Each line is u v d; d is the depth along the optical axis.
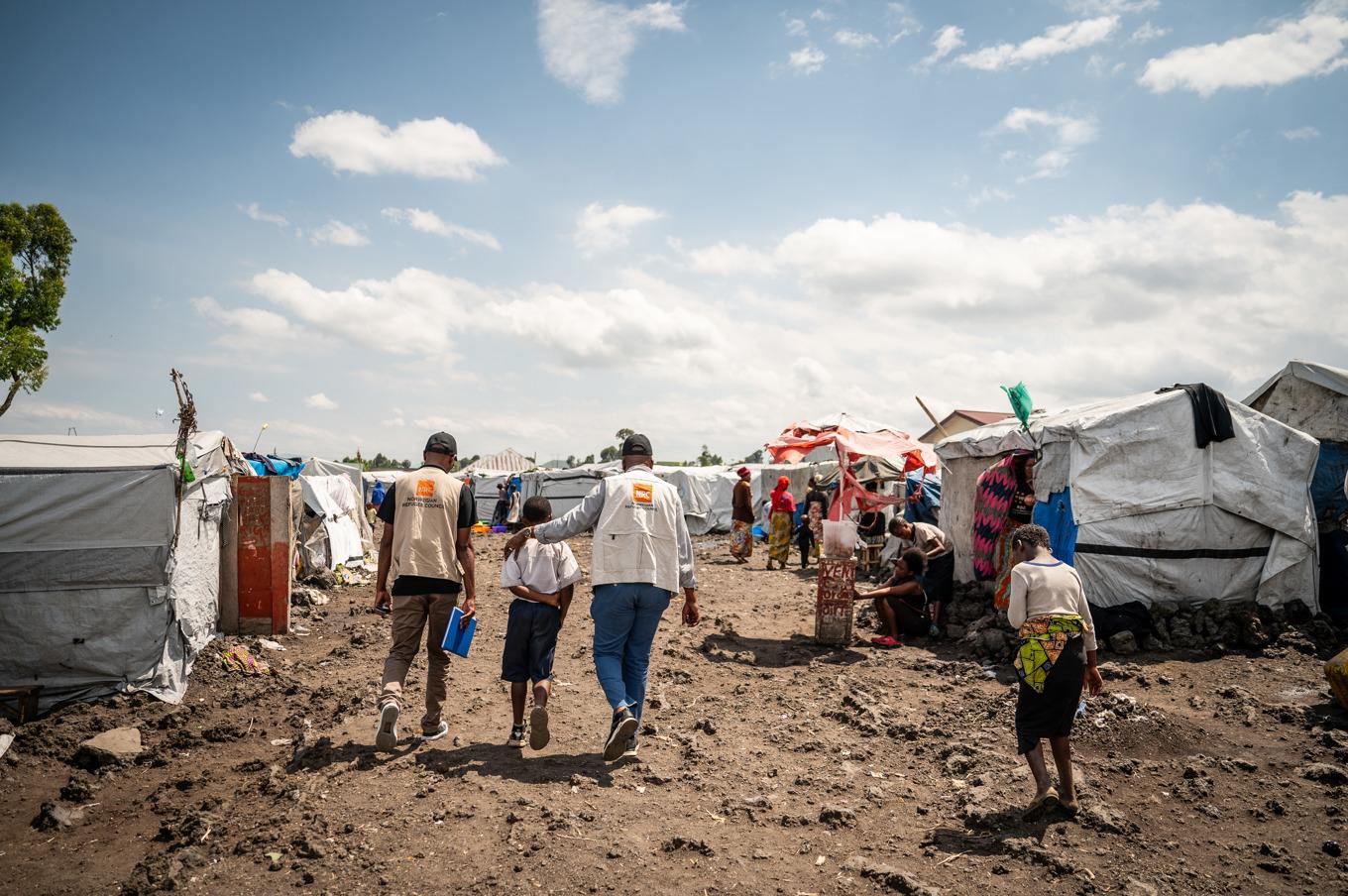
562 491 33.28
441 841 4.10
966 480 11.62
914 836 4.39
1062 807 4.52
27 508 6.56
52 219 26.80
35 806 4.80
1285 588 8.99
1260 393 10.79
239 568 9.27
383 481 32.34
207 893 3.64
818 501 16.97
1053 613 4.53
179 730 6.03
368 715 6.37
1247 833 4.45
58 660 6.61
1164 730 5.80
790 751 5.73
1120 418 8.87
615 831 4.29
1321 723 6.11
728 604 12.41
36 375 26.00
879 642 9.19
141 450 7.24
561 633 9.85
